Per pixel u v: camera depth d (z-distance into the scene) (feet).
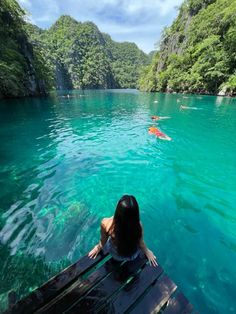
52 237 11.51
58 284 6.93
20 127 36.47
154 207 14.60
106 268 7.61
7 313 6.14
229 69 108.47
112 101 85.10
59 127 36.96
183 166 21.22
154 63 214.90
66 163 21.31
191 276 9.57
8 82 81.46
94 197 15.56
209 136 31.94
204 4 158.61
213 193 16.53
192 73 124.98
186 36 163.73
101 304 6.51
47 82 128.88
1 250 10.57
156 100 88.84
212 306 8.29
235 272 9.88
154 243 11.43
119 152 24.70
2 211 13.58
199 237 11.99
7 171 19.36
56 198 15.23
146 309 6.51
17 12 100.27
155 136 31.48
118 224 6.35
